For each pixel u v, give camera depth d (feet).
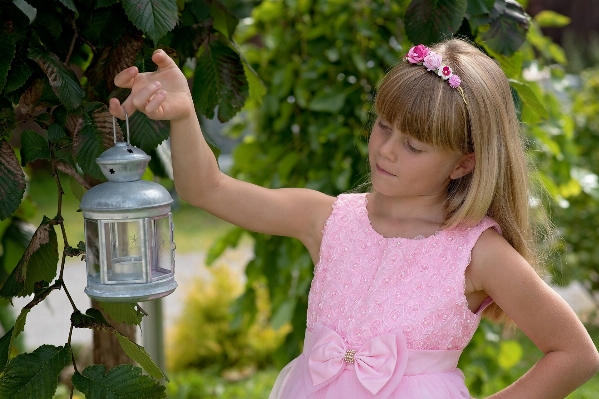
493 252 4.82
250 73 6.01
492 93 4.81
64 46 5.05
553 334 4.68
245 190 4.99
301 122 9.86
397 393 4.67
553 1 38.37
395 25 9.18
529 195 5.42
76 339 14.65
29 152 4.44
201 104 5.46
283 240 9.53
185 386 12.25
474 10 5.30
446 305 4.77
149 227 3.96
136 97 4.00
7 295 4.44
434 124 4.57
